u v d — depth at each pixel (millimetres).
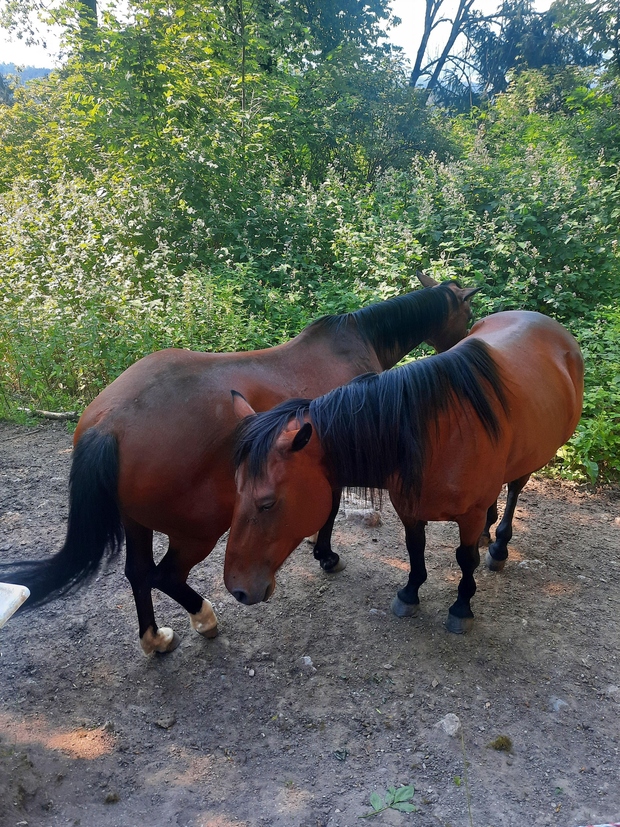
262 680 2586
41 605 2332
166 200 7480
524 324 3281
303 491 2094
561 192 7637
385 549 3658
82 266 6559
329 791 2064
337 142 11852
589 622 3037
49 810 1938
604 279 7035
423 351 6004
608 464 4750
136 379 2334
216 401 2291
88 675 2574
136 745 2230
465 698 2504
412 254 6777
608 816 1992
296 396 2627
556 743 2301
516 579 3387
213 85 9000
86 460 2156
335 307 6176
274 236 7543
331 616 3023
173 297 6016
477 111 16938
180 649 2744
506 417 2566
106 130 8211
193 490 2248
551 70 19062
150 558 2557
